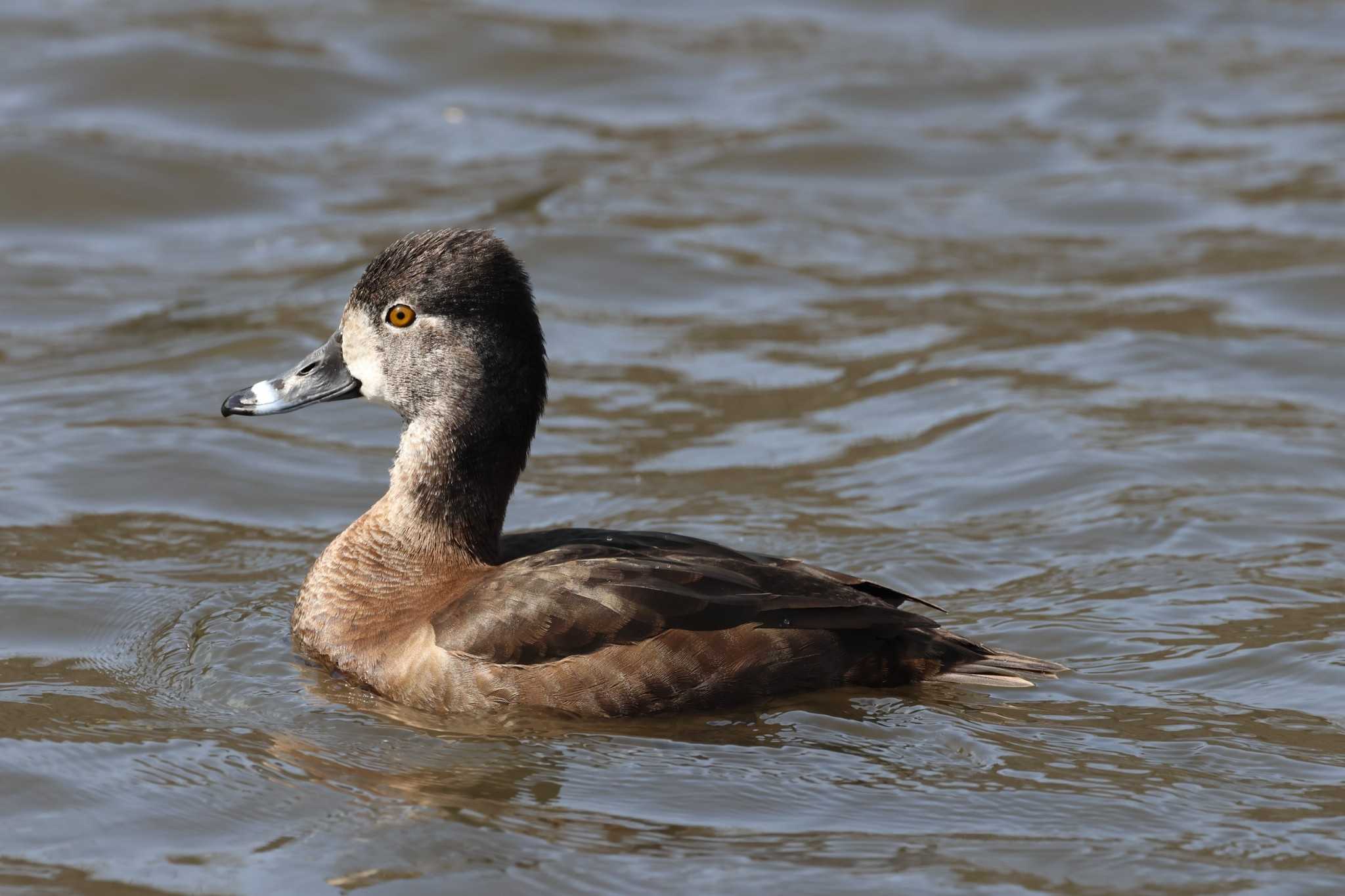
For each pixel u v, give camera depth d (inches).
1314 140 864.9
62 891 324.8
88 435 569.0
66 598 459.2
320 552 498.6
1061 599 461.1
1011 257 748.0
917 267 736.3
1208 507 520.1
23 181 779.4
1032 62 967.6
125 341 652.7
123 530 506.3
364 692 404.8
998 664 400.2
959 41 994.7
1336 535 501.4
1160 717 390.3
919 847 338.3
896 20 1023.6
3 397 597.6
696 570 394.9
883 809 352.5
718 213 784.3
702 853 337.4
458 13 991.0
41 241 743.1
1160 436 574.2
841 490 542.3
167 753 377.1
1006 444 571.8
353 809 354.3
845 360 647.1
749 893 323.3
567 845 340.2
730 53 968.9
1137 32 1013.2
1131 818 347.6
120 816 351.9
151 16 960.9
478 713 389.1
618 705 385.1
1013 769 366.3
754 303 698.8
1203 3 1052.5
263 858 336.5
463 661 390.3
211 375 622.2
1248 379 625.3
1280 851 335.6
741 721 384.8
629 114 892.6
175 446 562.3
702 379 631.8
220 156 821.9
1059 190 813.9
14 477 535.2
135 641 436.5
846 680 395.5
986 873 329.4
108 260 729.0
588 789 361.1
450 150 845.2
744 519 520.1
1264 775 364.8
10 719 392.5
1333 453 560.4
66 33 924.0
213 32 941.8
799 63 955.3
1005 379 623.8
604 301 698.2
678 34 991.6
